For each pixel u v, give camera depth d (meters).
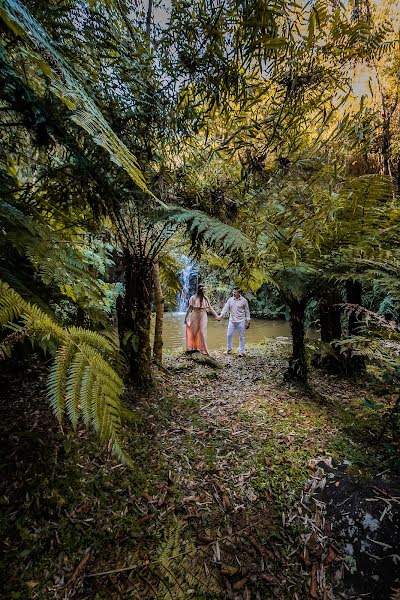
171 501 1.58
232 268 2.65
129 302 2.80
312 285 2.80
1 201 1.07
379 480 1.66
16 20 0.44
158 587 1.20
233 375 3.71
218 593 1.20
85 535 1.36
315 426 2.32
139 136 1.78
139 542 1.36
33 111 1.14
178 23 1.27
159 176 2.00
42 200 1.63
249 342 6.87
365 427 2.30
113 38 1.31
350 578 1.27
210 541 1.38
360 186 1.89
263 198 1.82
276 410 2.60
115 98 1.59
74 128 1.39
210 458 1.93
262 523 1.49
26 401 2.29
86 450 1.83
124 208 2.12
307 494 1.66
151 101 1.56
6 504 1.43
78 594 1.15
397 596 1.11
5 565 1.21
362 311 1.98
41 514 1.42
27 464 1.66
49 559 1.25
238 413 2.55
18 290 0.89
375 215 2.10
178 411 2.53
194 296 4.79
